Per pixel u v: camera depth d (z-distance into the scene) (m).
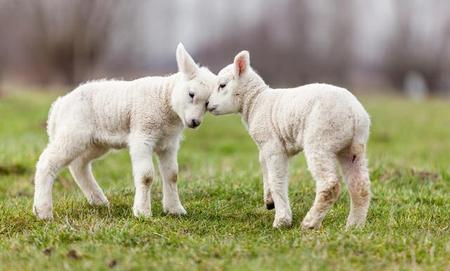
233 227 11.23
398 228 10.84
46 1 56.59
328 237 9.84
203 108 11.76
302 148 10.80
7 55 65.00
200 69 12.01
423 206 12.73
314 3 69.19
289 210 11.27
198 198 13.59
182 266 8.78
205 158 21.73
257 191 13.92
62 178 16.48
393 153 22.67
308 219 10.65
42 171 11.95
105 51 59.34
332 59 69.81
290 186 14.43
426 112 37.09
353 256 9.07
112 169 18.77
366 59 77.75
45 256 9.27
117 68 68.81
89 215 11.79
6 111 30.42
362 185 10.51
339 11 69.56
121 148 12.35
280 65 68.00
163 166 12.30
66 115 12.02
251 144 25.73
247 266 8.72
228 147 24.89
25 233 10.71
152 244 9.78
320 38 69.38
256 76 11.60
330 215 12.05
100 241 9.98
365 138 10.51
